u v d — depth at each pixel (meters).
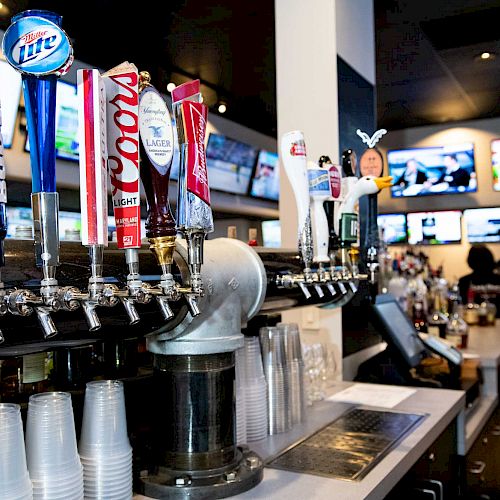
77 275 0.85
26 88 0.72
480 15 3.53
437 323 3.60
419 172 6.86
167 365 1.18
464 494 2.26
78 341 0.87
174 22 3.35
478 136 6.61
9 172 2.94
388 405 1.99
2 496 0.86
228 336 1.19
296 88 2.52
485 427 2.78
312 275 1.44
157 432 1.21
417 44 4.05
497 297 6.05
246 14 3.26
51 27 0.72
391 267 3.45
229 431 1.21
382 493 1.29
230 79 4.52
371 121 2.86
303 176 1.37
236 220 6.40
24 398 1.16
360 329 2.66
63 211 3.36
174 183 2.75
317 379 2.05
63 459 0.97
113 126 0.86
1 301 0.72
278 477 1.29
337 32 2.46
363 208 1.97
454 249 6.85
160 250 0.94
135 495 1.16
